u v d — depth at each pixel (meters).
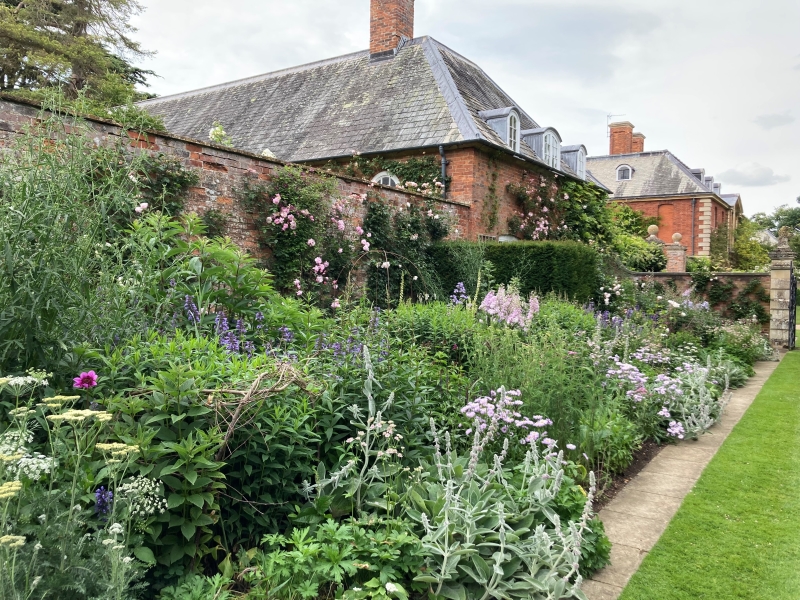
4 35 20.08
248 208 7.66
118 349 2.87
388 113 14.41
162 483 2.38
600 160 35.47
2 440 2.04
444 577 2.56
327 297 8.48
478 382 4.36
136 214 5.32
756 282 14.79
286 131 15.94
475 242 11.25
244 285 4.74
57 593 1.77
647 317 10.87
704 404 6.46
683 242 31.55
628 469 4.98
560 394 4.38
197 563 2.54
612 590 2.97
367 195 9.62
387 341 4.08
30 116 5.20
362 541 2.58
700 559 3.30
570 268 10.51
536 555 2.72
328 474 3.15
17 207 2.75
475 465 3.14
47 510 1.93
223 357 3.28
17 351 2.71
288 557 2.47
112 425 2.50
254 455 2.82
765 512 3.97
